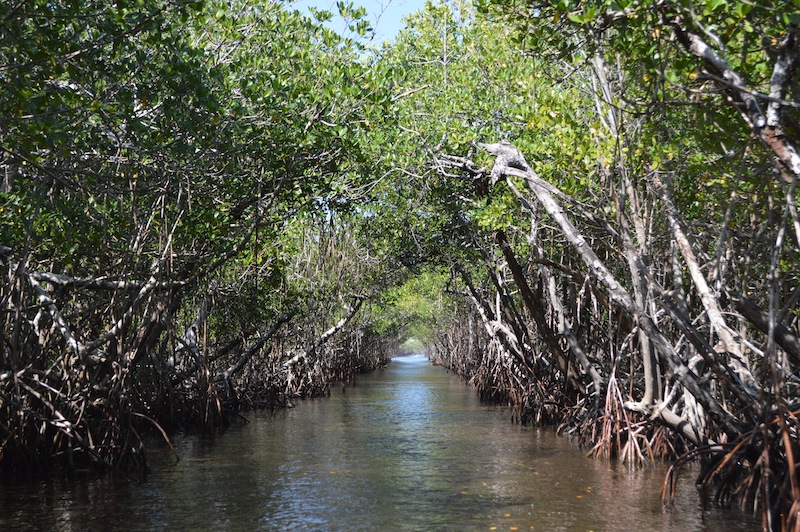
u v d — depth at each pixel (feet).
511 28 60.23
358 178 64.90
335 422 81.15
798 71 28.96
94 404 47.19
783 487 31.40
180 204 50.31
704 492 37.22
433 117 65.57
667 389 49.47
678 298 40.14
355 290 112.37
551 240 63.16
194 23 47.11
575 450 58.29
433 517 36.91
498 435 68.64
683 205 48.34
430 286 156.87
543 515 37.09
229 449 59.82
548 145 51.90
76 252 46.21
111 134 43.34
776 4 26.25
